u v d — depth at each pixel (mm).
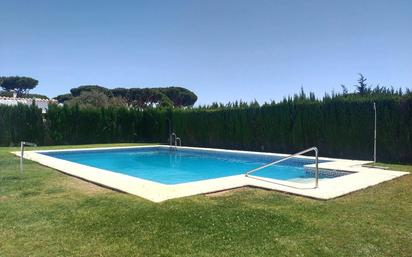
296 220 5797
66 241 4965
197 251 4625
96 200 7078
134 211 6266
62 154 18625
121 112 26234
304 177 12148
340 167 11711
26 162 13109
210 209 6371
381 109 14844
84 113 24922
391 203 6875
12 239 5039
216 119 22406
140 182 8828
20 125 22906
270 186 8289
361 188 8203
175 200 6980
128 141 26547
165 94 52094
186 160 18188
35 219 5918
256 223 5648
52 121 23859
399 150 14305
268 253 4570
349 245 4824
